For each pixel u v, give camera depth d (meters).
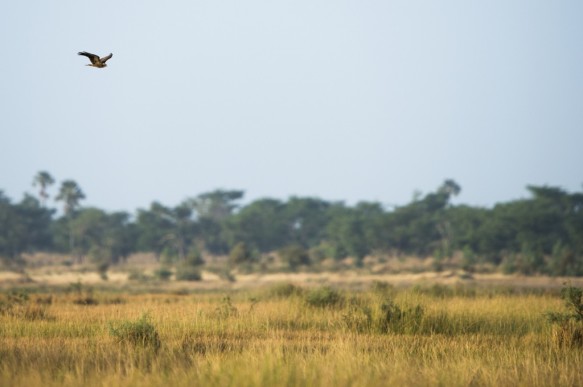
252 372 49.59
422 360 65.50
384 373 54.62
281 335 81.44
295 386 48.75
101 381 50.66
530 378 56.59
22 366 56.00
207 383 49.03
